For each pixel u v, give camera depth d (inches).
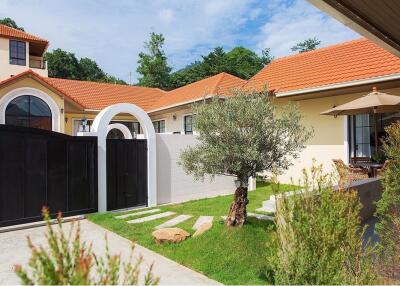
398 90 432.8
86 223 340.5
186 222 324.2
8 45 914.7
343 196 142.4
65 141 361.7
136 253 244.4
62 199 357.7
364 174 397.7
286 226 134.2
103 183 387.5
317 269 124.8
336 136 495.2
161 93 1116.5
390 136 199.8
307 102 534.6
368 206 310.2
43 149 344.5
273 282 185.9
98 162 385.1
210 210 377.1
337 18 192.7
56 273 70.4
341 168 350.0
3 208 314.3
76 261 75.5
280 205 138.6
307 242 128.4
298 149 265.3
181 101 722.8
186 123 774.5
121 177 407.8
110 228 314.5
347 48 579.8
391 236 174.4
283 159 264.1
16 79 660.1
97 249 253.6
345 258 132.1
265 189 496.1
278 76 607.5
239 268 205.8
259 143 243.4
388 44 240.1
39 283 70.1
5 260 234.7
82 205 373.1
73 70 2282.2
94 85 1048.2
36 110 695.1
